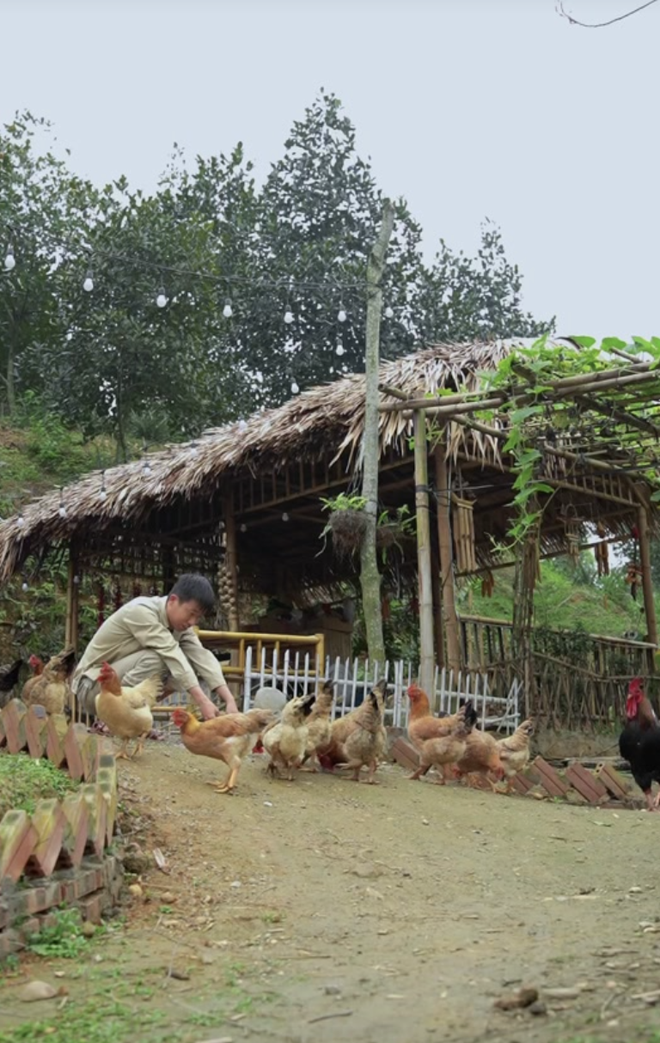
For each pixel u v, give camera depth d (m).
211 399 24.81
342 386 12.25
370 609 10.86
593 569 25.84
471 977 4.03
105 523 14.55
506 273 31.42
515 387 9.84
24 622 18.38
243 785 7.38
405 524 11.84
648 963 4.07
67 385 23.47
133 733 7.45
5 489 22.81
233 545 13.98
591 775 9.46
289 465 12.77
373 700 8.10
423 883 5.86
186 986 4.07
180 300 23.08
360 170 28.47
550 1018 3.43
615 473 12.68
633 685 9.73
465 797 8.19
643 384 9.54
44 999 3.92
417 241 28.25
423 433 10.83
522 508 10.98
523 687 11.47
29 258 25.72
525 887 5.92
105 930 4.79
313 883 5.69
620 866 6.51
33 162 28.06
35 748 6.93
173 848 5.95
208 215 28.66
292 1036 3.46
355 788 7.87
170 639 7.69
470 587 15.57
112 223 22.98
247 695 10.27
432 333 27.28
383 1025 3.51
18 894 4.54
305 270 25.70
